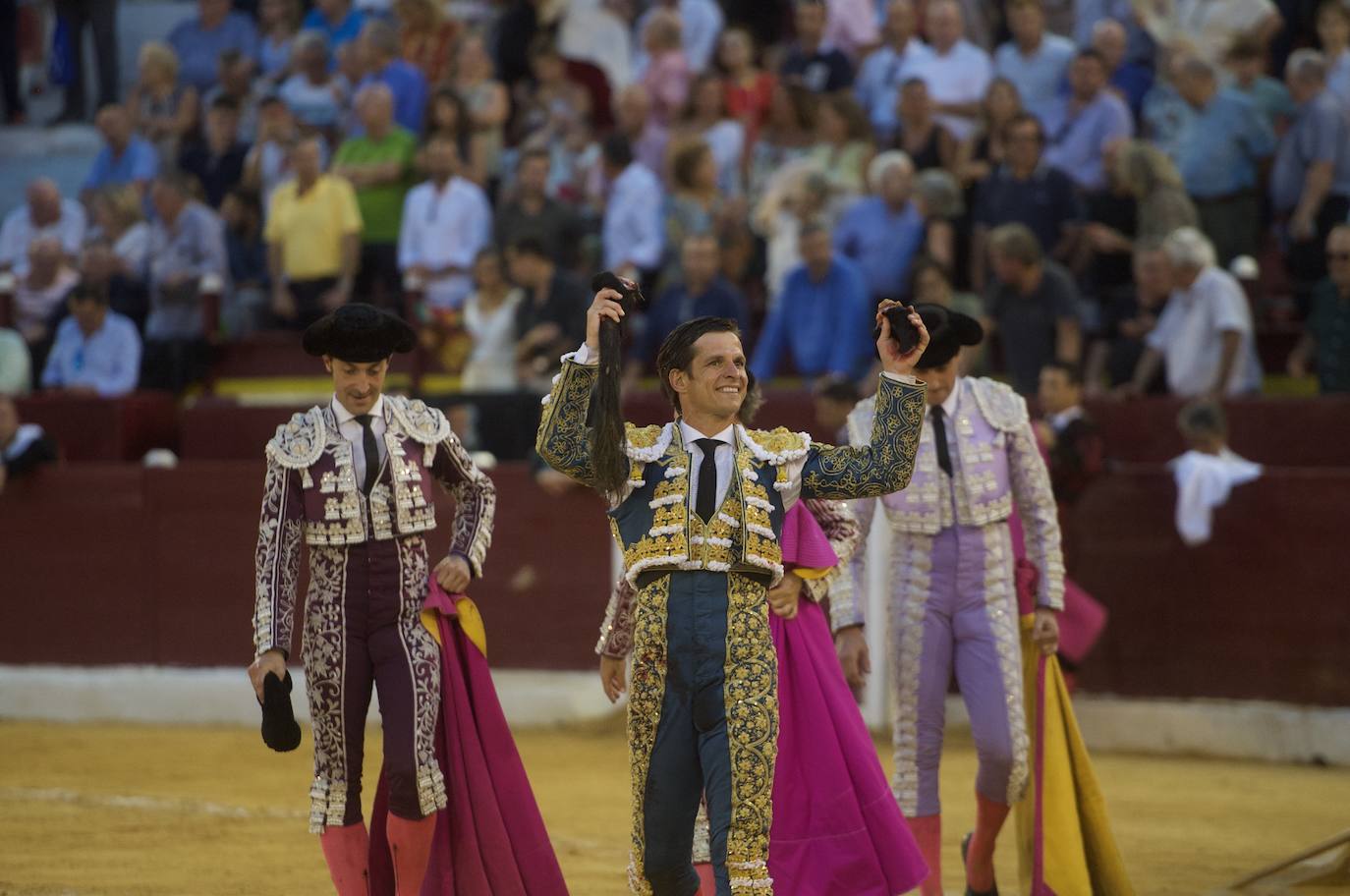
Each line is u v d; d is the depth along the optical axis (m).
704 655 12.69
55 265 42.25
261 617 14.55
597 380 12.81
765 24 46.12
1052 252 34.09
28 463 36.41
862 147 36.78
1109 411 31.89
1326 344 31.19
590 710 33.00
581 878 18.55
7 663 36.59
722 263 37.25
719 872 12.53
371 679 14.97
